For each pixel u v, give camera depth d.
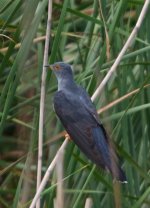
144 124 13.31
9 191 13.63
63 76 13.14
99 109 13.02
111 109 13.21
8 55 12.37
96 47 13.84
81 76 13.24
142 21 12.42
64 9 12.21
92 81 12.55
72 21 14.66
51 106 14.37
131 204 12.91
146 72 13.49
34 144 12.60
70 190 12.09
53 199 12.20
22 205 11.86
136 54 12.53
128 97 13.19
